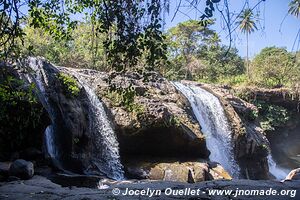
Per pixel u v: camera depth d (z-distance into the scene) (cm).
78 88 1422
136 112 1489
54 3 698
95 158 1395
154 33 538
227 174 1459
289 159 3028
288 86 3022
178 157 1584
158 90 1761
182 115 1680
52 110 1299
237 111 2306
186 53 3619
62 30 750
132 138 1502
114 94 1541
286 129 3058
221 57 4091
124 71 602
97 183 1025
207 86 2472
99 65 1717
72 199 554
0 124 1080
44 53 1988
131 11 539
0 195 590
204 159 1612
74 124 1293
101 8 592
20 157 1130
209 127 2067
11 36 614
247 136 2088
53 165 1178
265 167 2161
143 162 1466
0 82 900
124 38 551
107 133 1458
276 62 3284
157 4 517
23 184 719
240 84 3141
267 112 2895
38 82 1285
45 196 580
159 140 1543
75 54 2130
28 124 1147
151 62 573
